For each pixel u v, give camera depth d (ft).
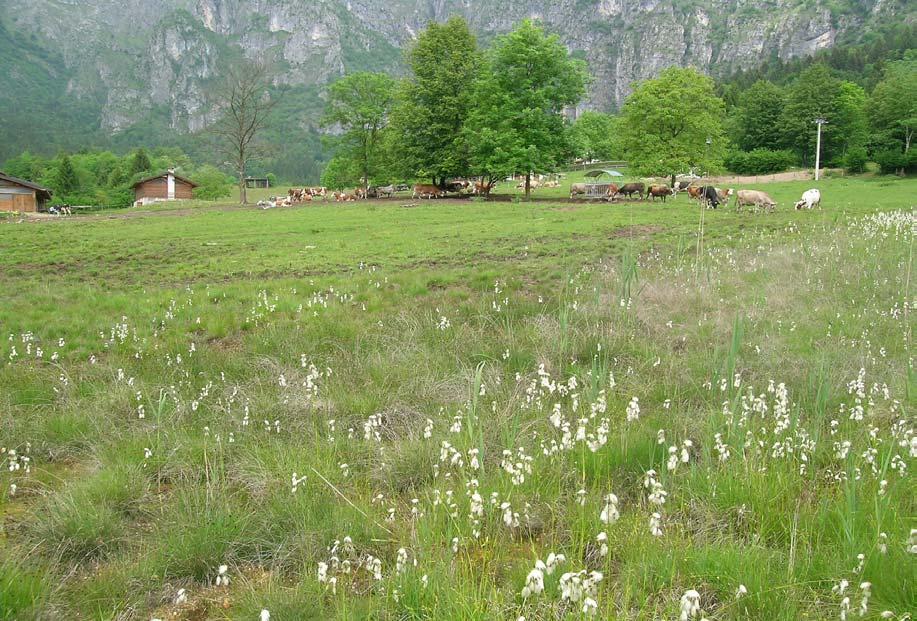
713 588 13.43
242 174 197.47
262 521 16.87
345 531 16.10
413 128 181.78
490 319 36.19
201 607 14.12
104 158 403.34
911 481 16.89
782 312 36.37
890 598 12.35
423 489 18.49
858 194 146.61
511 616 12.57
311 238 87.61
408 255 69.31
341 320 37.73
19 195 200.23
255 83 210.79
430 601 12.88
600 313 35.78
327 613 13.28
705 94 170.50
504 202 149.07
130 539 16.55
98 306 43.47
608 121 370.32
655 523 13.26
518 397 24.23
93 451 21.65
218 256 71.61
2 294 49.85
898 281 41.42
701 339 31.91
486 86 160.35
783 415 20.34
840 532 14.73
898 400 21.70
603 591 13.21
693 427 21.18
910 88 266.57
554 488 17.49
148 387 27.32
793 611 12.03
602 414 20.76
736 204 115.34
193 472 19.89
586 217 104.22
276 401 25.49
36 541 16.17
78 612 13.64
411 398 25.43
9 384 27.81
